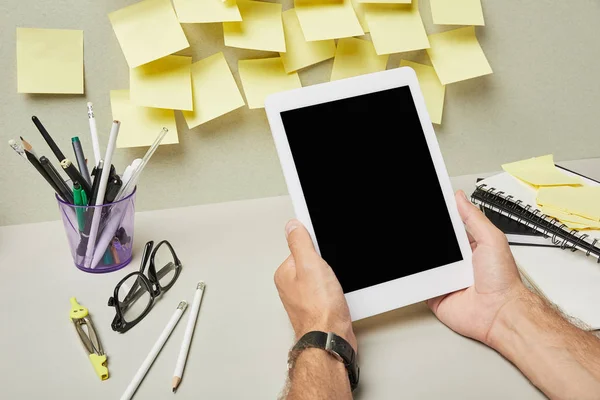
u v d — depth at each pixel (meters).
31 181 0.90
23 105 0.85
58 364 0.66
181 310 0.73
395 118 0.73
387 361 0.67
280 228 0.92
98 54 0.84
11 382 0.63
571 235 0.83
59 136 0.88
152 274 0.77
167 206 0.97
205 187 0.97
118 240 0.80
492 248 0.71
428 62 0.99
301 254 0.66
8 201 0.90
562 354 0.63
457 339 0.71
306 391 0.56
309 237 0.67
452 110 1.04
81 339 0.69
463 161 1.08
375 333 0.71
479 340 0.70
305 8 0.89
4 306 0.75
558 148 1.12
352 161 0.71
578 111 1.10
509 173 0.99
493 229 0.72
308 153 0.69
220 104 0.90
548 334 0.65
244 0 0.86
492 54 1.02
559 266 0.81
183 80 0.87
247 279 0.80
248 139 0.95
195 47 0.87
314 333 0.61
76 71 0.84
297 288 0.67
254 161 0.97
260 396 0.62
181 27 0.85
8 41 0.82
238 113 0.93
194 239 0.89
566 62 1.05
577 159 1.14
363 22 0.93
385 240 0.71
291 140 0.69
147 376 0.64
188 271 0.82
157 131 0.89
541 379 0.63
